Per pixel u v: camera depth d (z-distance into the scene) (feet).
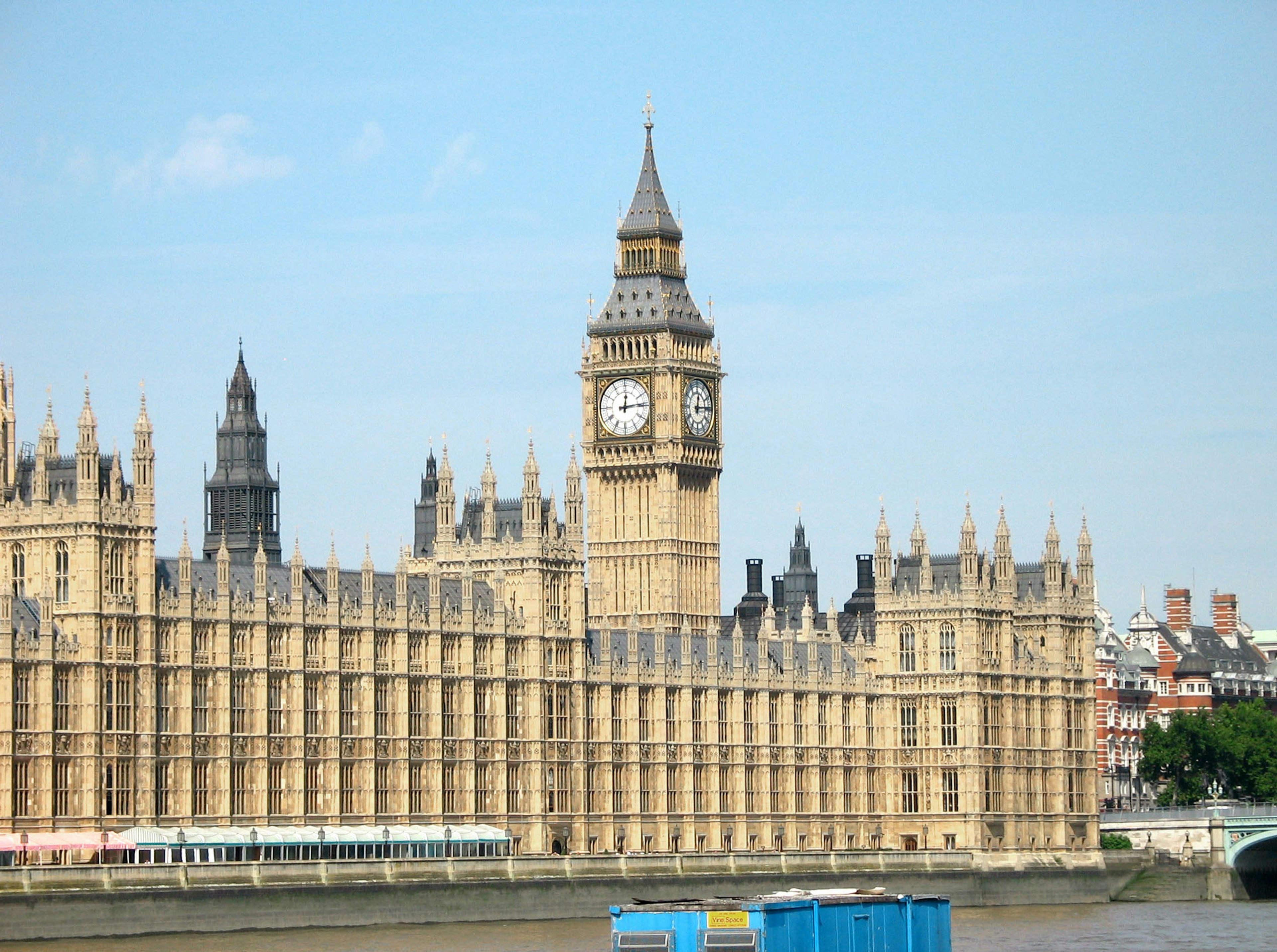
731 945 581.12
